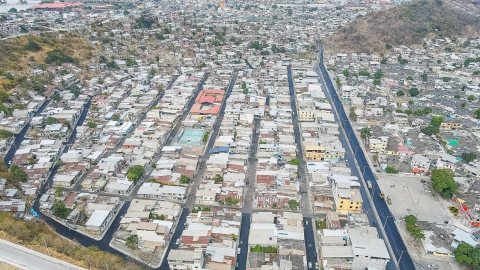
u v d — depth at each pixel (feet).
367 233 510.99
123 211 598.34
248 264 489.26
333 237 510.99
